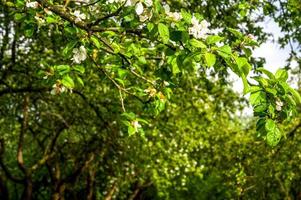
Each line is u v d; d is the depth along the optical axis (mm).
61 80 4898
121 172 17562
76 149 19812
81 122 15477
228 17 10547
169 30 3836
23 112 15297
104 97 13766
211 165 18812
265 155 16062
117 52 4684
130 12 4004
